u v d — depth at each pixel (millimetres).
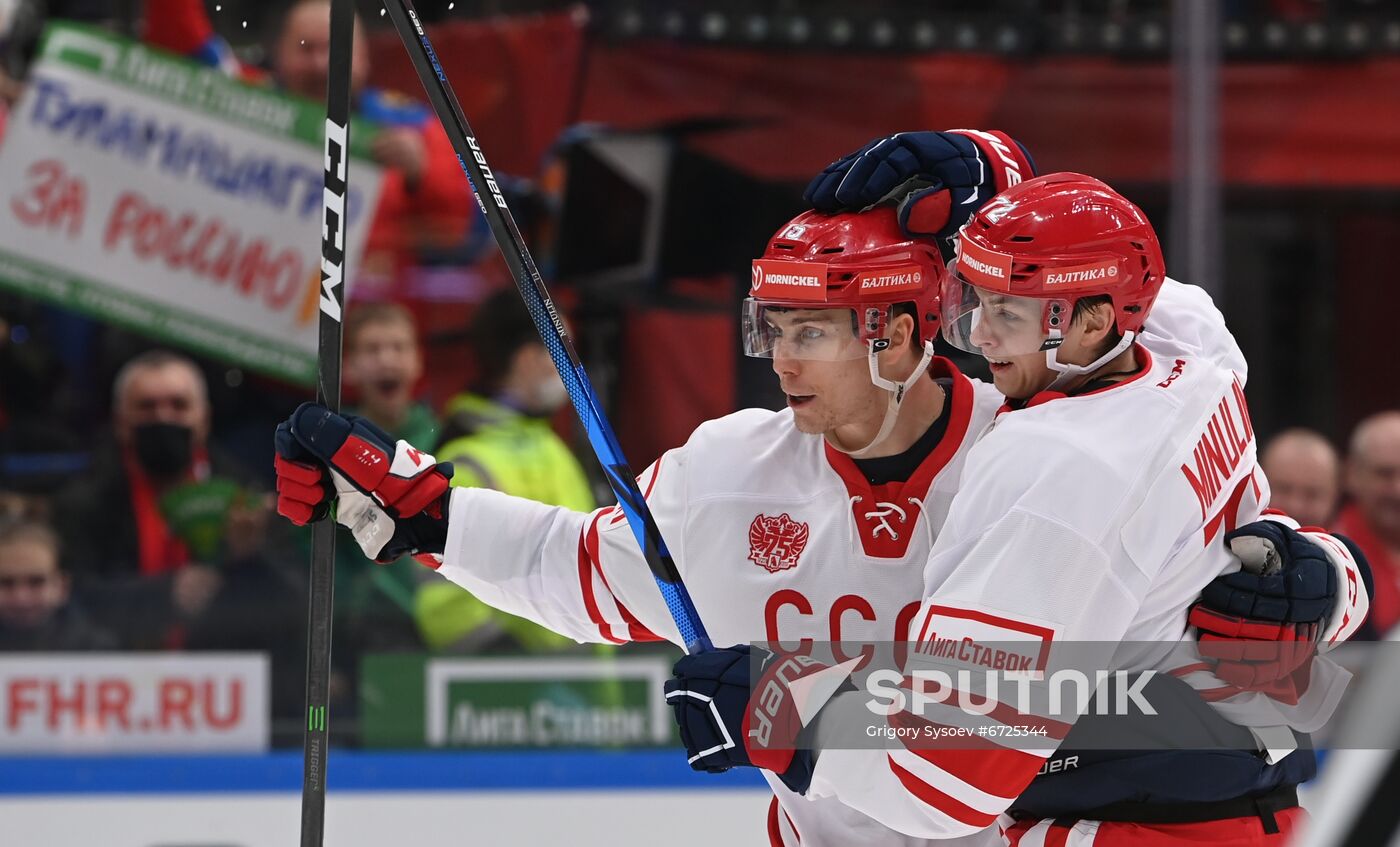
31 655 12055
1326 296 13453
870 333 6461
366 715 11969
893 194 6578
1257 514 6637
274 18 13008
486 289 12820
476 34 13266
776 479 7043
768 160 13469
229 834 11680
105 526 12328
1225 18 13398
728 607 7074
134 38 12859
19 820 11578
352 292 12664
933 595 6066
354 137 12820
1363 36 13305
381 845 11672
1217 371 6484
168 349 12805
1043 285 6020
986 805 5914
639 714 12070
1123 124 13508
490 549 7453
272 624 12273
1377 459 12695
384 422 12352
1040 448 5918
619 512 7492
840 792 6082
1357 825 2830
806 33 13414
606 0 13289
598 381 13000
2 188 12719
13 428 12453
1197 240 13461
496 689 12031
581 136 13281
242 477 12609
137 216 12867
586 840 11727
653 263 13219
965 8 13508
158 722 12117
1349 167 13406
